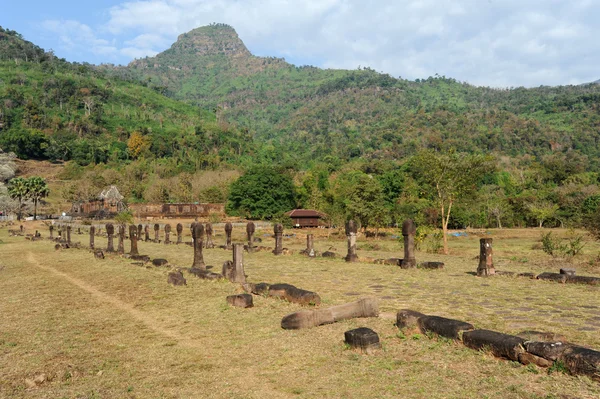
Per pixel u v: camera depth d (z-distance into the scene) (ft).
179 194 324.39
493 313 29.68
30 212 294.25
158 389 19.65
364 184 165.58
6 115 514.68
